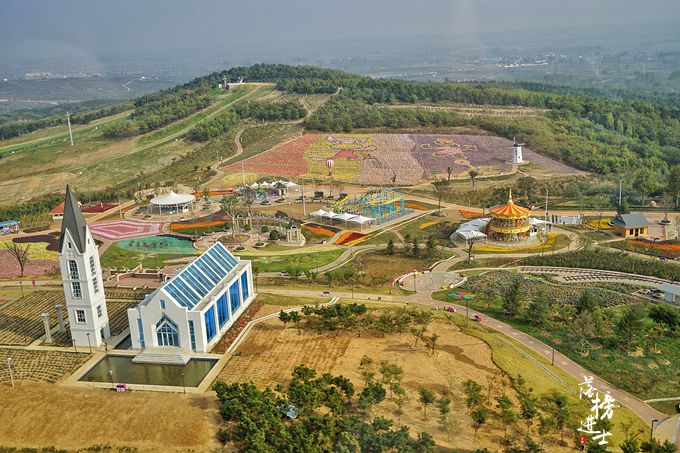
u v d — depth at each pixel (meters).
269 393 95.00
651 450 85.00
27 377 109.62
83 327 122.06
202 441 86.69
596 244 193.38
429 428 91.44
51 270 176.88
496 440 89.50
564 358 118.62
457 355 115.38
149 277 167.38
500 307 143.50
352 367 110.19
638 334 125.56
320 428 86.38
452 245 197.50
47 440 88.56
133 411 94.88
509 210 198.25
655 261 172.75
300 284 161.38
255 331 127.31
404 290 156.50
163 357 115.00
